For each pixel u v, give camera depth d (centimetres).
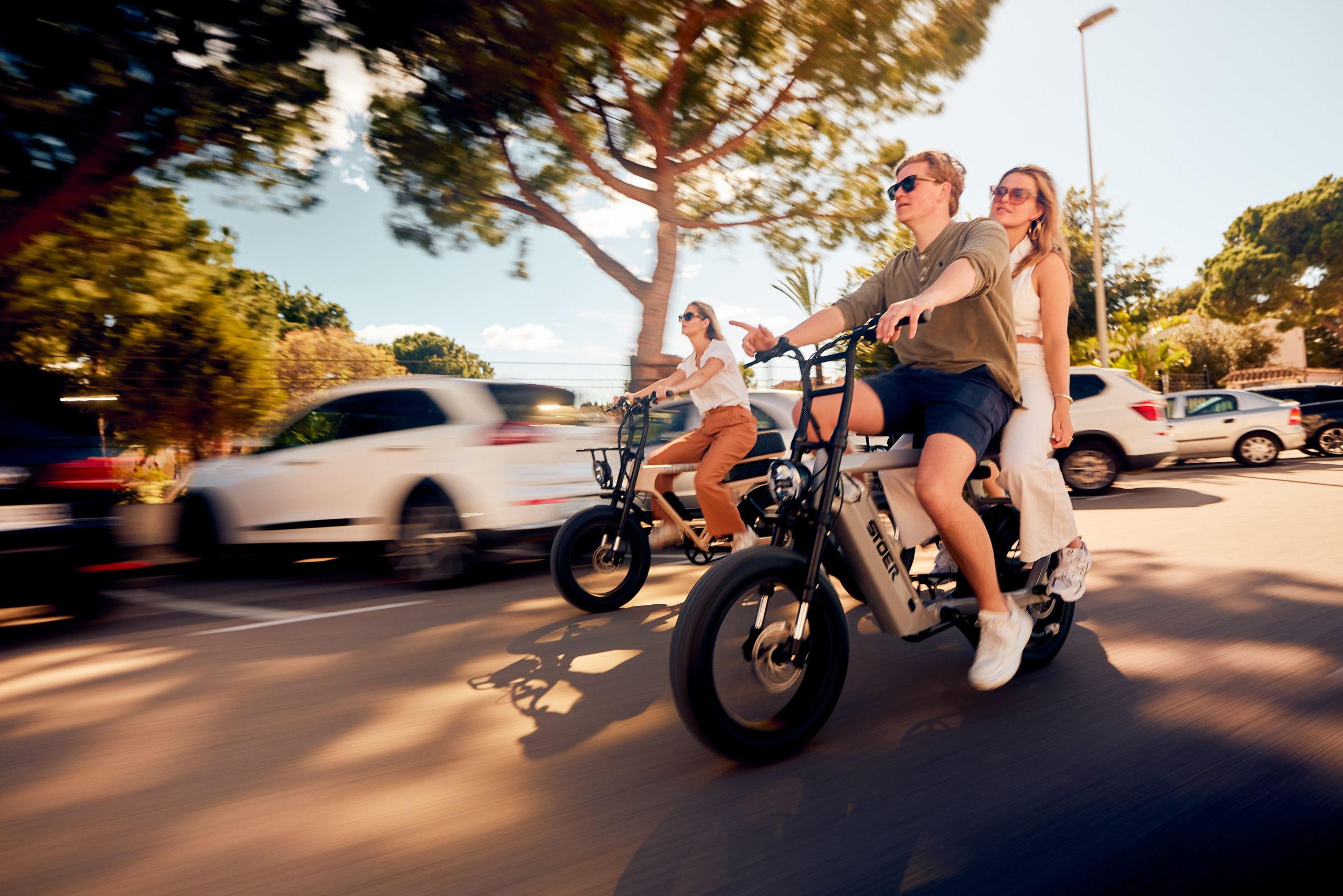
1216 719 279
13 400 471
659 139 1215
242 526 643
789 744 257
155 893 195
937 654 364
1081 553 319
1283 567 519
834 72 1098
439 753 274
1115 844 204
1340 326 4681
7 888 199
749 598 257
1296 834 205
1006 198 327
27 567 454
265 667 384
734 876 195
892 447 316
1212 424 1433
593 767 259
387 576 627
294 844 217
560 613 470
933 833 212
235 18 802
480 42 930
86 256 1017
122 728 310
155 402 1218
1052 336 321
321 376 1430
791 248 1366
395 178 1205
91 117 832
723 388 460
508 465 556
